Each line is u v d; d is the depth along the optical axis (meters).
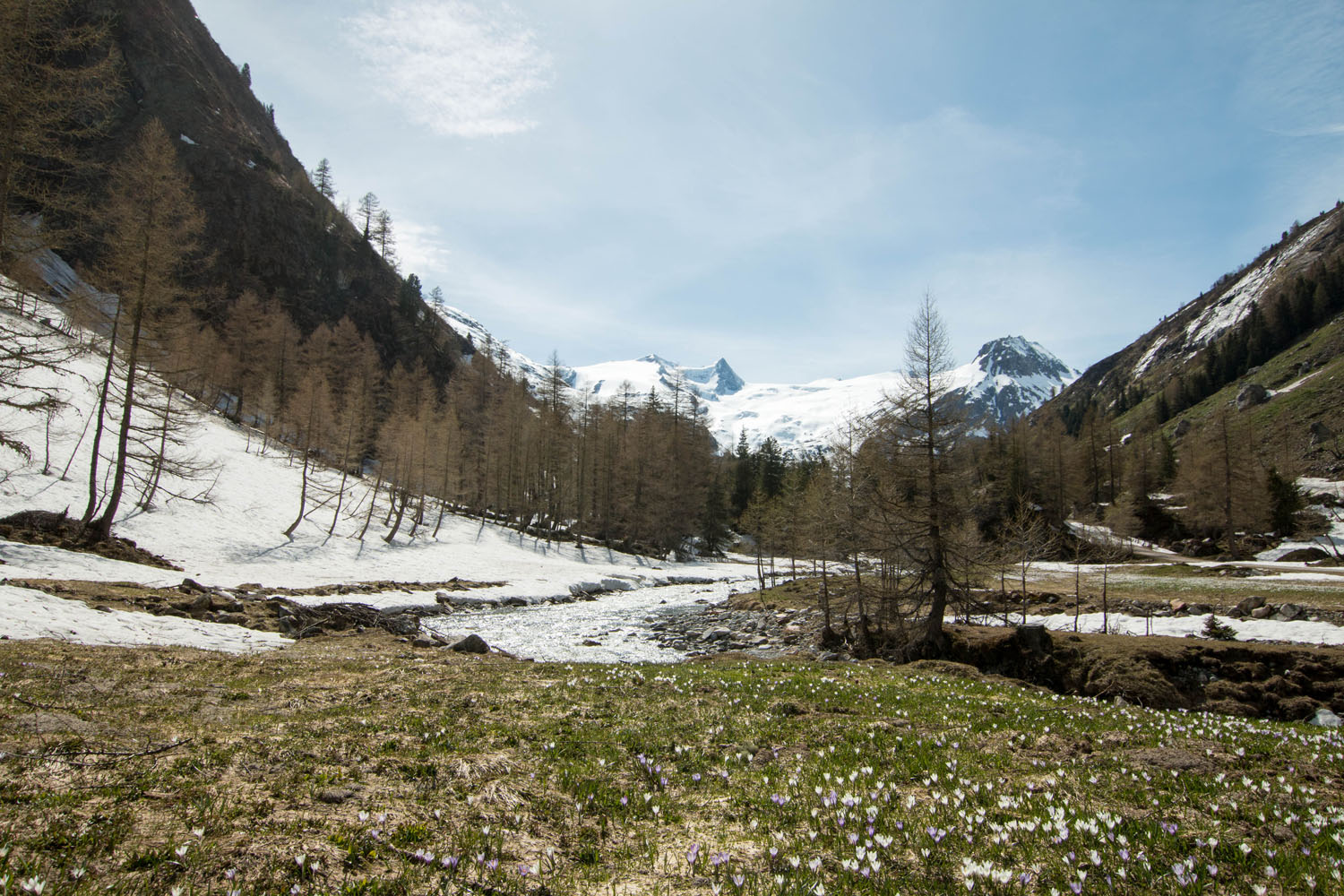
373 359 94.25
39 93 23.89
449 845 5.84
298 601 26.12
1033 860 5.95
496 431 78.31
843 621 36.78
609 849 6.23
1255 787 8.01
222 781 6.79
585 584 52.44
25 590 18.59
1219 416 71.12
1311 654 22.52
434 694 12.90
